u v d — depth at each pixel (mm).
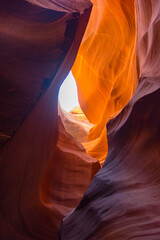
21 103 2459
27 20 2277
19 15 2244
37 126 3250
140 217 1834
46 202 4816
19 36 2311
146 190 2119
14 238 3471
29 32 2330
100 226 1988
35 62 2395
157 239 1559
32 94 2471
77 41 2895
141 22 4168
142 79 3133
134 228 1744
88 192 2715
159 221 1714
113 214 1996
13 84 2389
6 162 2896
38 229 3980
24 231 3701
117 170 2732
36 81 2443
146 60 3389
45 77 2457
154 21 3027
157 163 2299
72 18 2379
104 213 2105
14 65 2348
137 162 2543
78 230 2328
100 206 2268
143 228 1715
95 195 2566
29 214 3973
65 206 5168
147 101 2580
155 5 3195
